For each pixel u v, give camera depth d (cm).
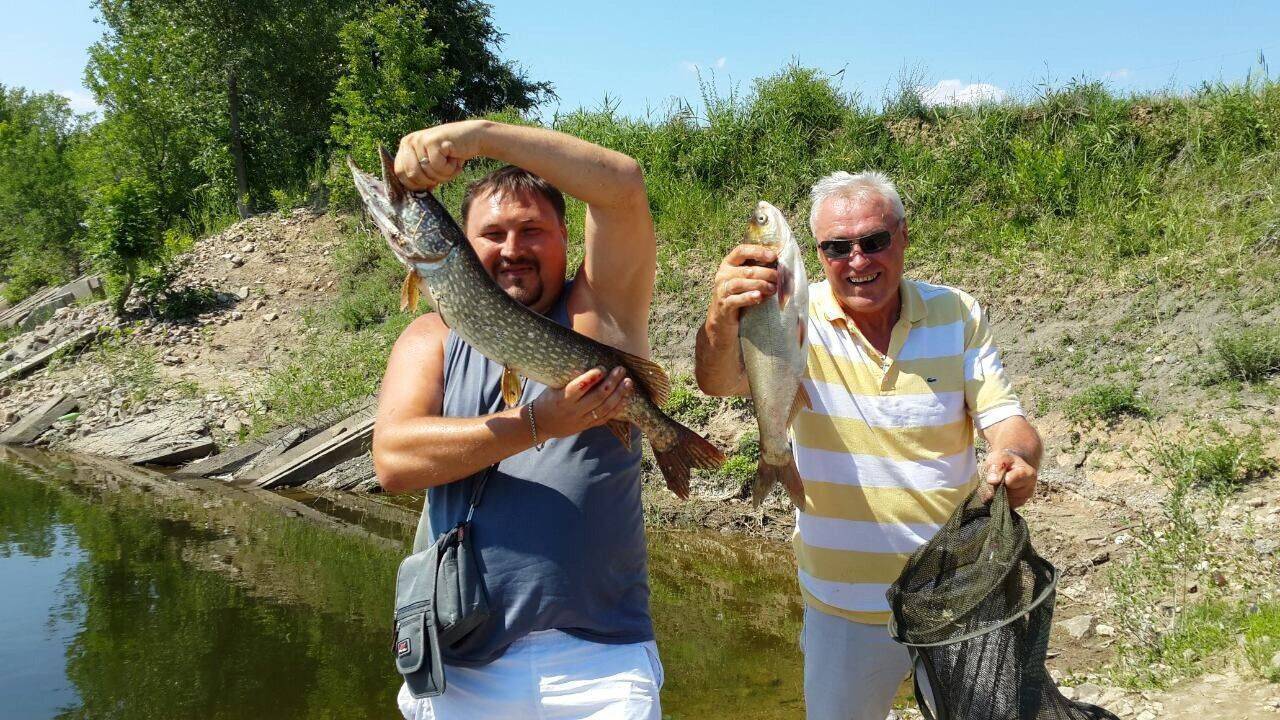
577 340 259
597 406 251
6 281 3944
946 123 1408
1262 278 896
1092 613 640
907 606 297
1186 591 609
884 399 345
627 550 274
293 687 640
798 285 277
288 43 2855
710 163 1565
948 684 291
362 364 1528
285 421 1423
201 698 625
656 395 273
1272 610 537
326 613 785
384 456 269
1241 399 782
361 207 2211
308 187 2602
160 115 2853
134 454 1414
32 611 789
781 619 734
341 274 1972
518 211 277
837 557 351
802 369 281
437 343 293
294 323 1847
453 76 2423
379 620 770
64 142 4778
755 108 1573
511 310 255
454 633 260
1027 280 1073
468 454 255
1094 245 1074
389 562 938
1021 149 1246
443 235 251
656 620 736
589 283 282
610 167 253
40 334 2033
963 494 348
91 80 2884
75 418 1588
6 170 3634
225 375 1664
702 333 306
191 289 1970
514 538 263
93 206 2017
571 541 263
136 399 1572
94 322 2008
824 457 351
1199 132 1174
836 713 354
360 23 2338
